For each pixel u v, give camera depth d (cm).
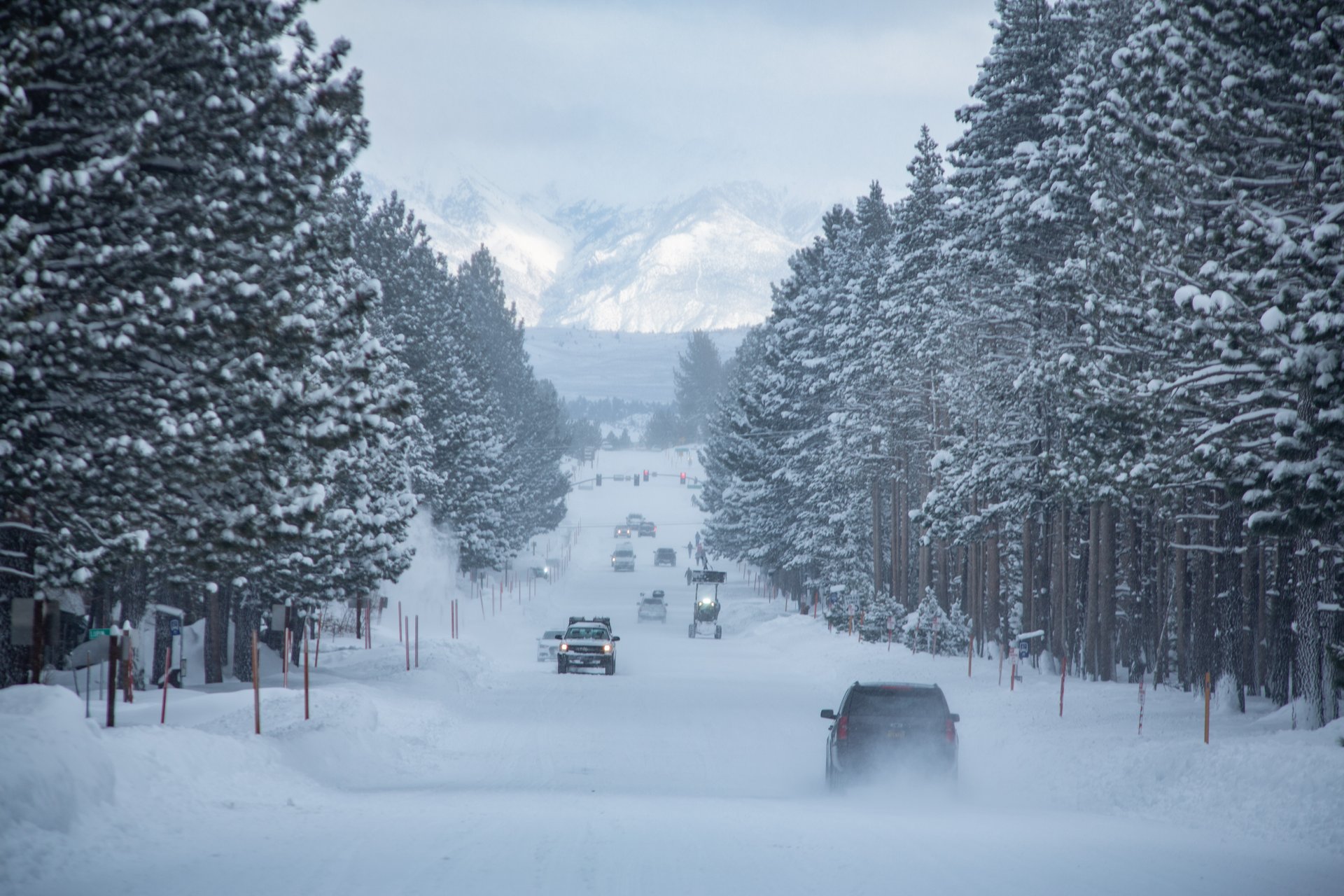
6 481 6656
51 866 4197
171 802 5641
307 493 7838
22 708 5762
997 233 16612
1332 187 8675
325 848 4616
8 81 6247
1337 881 4362
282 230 7362
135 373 7012
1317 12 8719
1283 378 7988
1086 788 7750
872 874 4209
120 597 11244
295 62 7550
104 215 6838
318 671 15538
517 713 13062
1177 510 12550
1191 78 9088
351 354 8525
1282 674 12188
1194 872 4416
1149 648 17588
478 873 4116
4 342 6203
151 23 6731
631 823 5478
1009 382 16362
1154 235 9662
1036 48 16500
